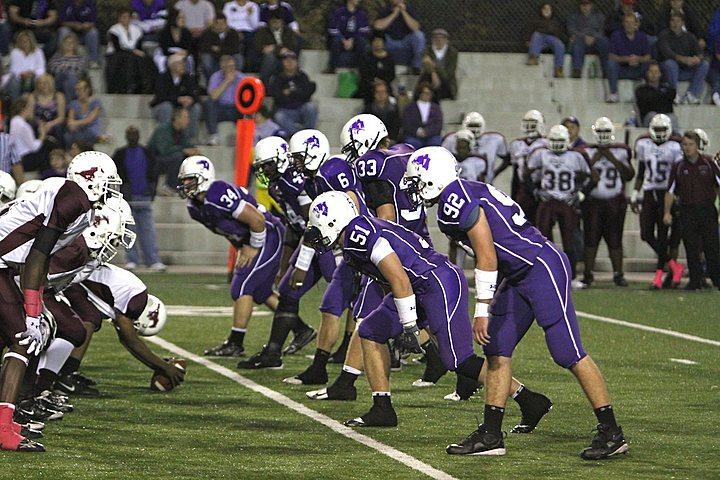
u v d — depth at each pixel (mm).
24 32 57750
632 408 24797
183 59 57375
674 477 18781
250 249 30703
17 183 47188
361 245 21016
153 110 57500
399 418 23453
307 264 28422
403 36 62875
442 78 60375
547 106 63500
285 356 31750
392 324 22422
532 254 19984
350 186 26359
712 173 48250
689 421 23438
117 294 25047
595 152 49312
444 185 20000
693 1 66688
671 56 62844
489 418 20281
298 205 29484
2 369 19875
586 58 65375
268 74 58500
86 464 19078
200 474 18578
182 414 23609
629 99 64562
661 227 49188
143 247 53281
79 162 20422
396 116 56219
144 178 52562
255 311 41438
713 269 49062
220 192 29672
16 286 19938
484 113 62625
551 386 27266
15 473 18297
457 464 19484
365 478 18438
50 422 22578
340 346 30938
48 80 55344
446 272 21422
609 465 19594
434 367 27156
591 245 49562
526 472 19000
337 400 25203
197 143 58375
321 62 63281
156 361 25812
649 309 42375
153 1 62125
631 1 63594
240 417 23375
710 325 38281
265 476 18484
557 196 48188
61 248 20234
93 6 60969
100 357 30953
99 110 56219
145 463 19266
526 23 66625
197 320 38312
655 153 48938
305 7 65562
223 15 59000
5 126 54094
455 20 66500
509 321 20312
